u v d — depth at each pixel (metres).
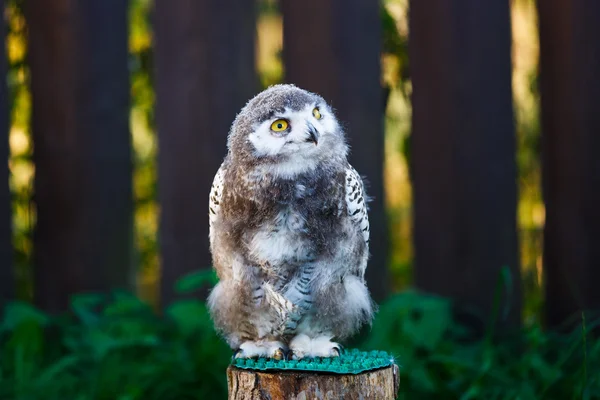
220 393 5.29
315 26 5.90
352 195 3.79
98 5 6.10
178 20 5.98
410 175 6.77
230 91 5.98
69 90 6.07
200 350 5.47
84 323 5.83
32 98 6.13
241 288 3.75
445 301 5.60
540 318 6.45
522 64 7.14
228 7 5.95
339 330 3.88
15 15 6.59
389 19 6.89
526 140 7.05
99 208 6.13
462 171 5.97
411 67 6.07
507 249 6.02
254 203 3.67
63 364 5.39
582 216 5.99
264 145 3.64
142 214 7.76
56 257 6.14
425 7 5.98
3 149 6.11
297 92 3.73
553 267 6.12
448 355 5.49
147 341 5.27
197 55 5.95
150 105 7.24
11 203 6.15
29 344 5.68
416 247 6.11
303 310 3.77
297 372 3.54
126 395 5.09
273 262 3.68
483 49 5.95
